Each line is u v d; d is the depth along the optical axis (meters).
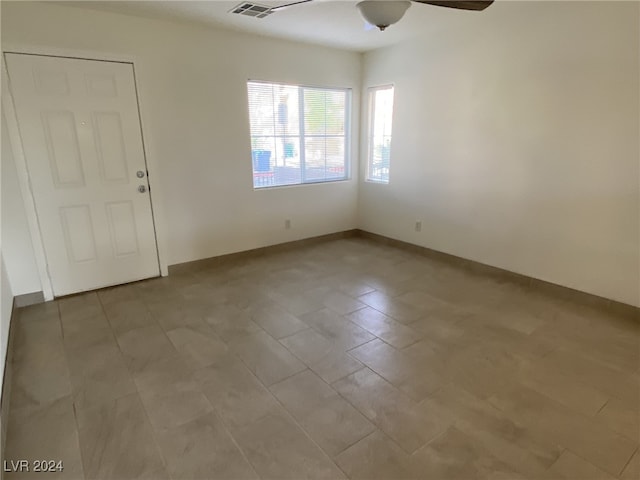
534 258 3.37
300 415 1.87
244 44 3.80
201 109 3.68
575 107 2.91
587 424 1.80
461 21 3.46
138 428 1.80
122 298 3.24
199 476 1.54
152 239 3.63
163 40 3.35
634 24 2.54
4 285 2.61
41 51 2.85
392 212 4.73
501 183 3.51
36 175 2.98
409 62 4.13
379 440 1.72
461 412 1.88
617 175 2.77
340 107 4.81
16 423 1.83
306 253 4.52
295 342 2.53
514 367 2.24
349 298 3.22
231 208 4.11
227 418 1.86
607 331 2.64
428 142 4.11
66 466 1.60
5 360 2.10
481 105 3.54
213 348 2.47
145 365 2.29
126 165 3.37
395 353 2.40
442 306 3.05
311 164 4.73
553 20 2.93
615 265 2.88
